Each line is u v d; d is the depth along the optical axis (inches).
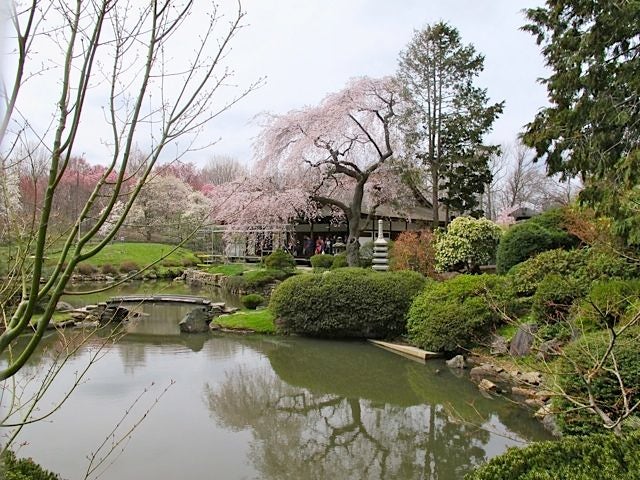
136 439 192.2
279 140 601.6
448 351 330.0
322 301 391.5
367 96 601.9
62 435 193.5
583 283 285.6
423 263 517.0
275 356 338.0
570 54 333.4
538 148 348.2
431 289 364.2
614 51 320.8
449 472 169.9
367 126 629.3
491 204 1466.5
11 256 103.3
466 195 794.2
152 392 250.8
